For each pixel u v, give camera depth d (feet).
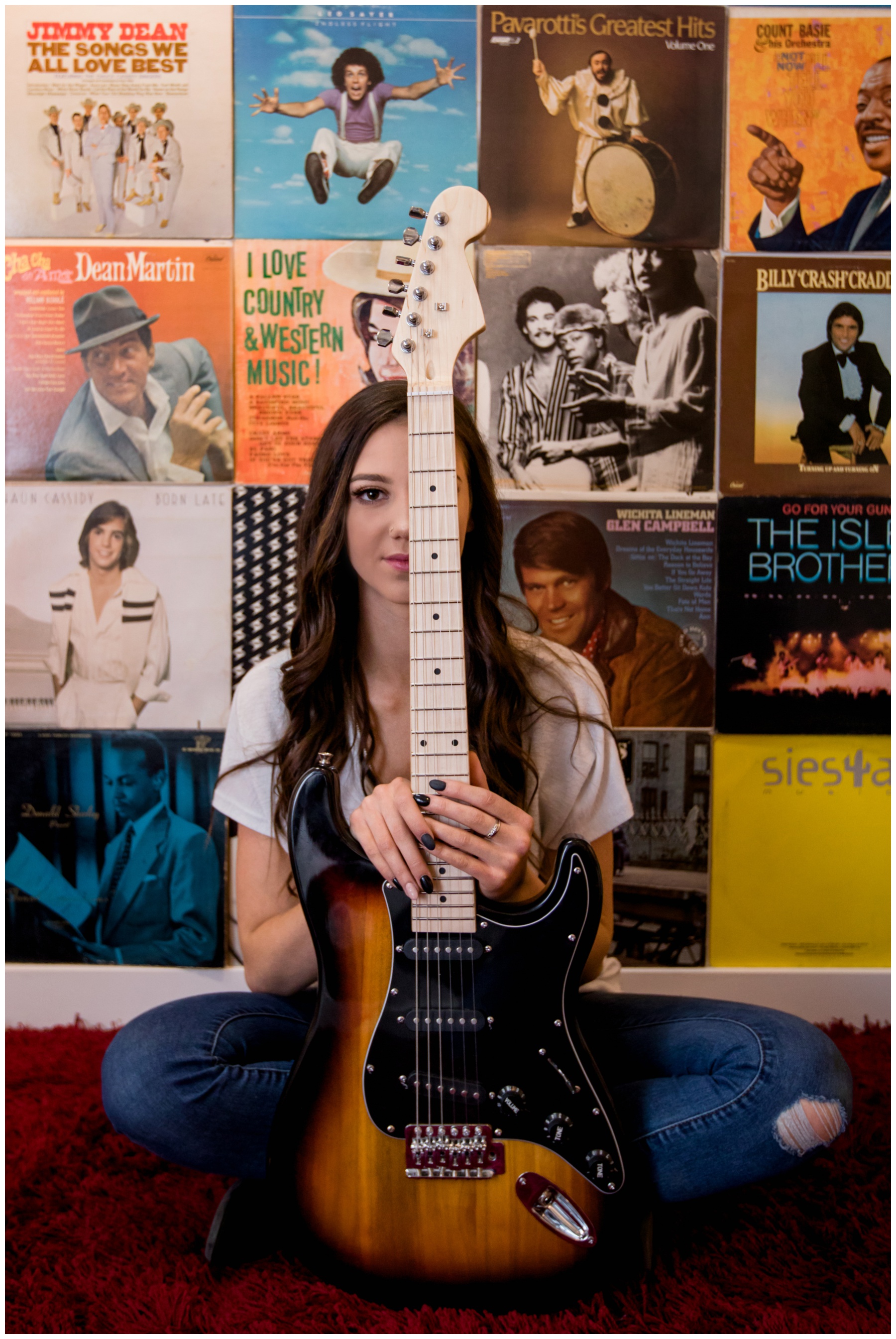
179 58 5.68
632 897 5.94
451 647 3.13
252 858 3.70
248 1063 3.48
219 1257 3.48
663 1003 3.73
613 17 5.68
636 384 5.81
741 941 5.96
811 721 5.94
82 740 5.90
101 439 5.82
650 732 5.92
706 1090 3.21
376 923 3.01
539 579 5.85
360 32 5.66
